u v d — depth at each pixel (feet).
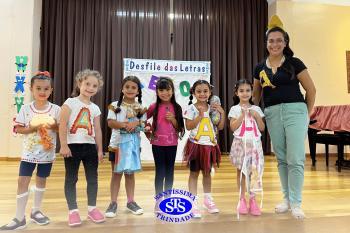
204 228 4.61
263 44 17.97
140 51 16.81
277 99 6.39
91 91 5.88
